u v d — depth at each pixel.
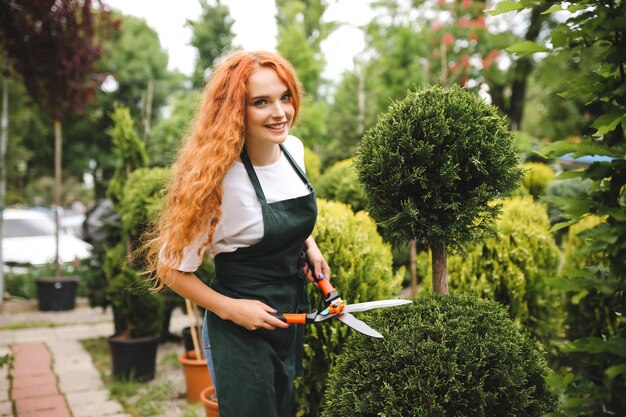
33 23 7.14
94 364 5.37
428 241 2.14
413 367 1.77
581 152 1.44
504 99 15.20
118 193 5.61
